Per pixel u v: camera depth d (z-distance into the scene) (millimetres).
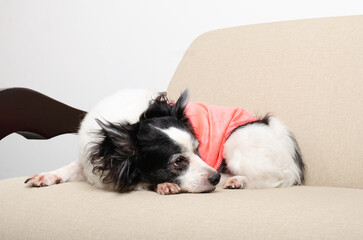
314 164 2492
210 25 3660
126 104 2486
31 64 4523
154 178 2283
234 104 2820
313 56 2727
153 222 1615
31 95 2463
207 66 3029
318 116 2555
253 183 2398
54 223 1783
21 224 1849
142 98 2559
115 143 2213
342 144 2443
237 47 3002
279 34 2924
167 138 2283
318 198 1763
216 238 1489
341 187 2373
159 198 1846
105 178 2213
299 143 2557
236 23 3568
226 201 1718
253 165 2412
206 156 2479
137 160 2279
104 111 2453
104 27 4113
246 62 2908
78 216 1768
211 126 2541
